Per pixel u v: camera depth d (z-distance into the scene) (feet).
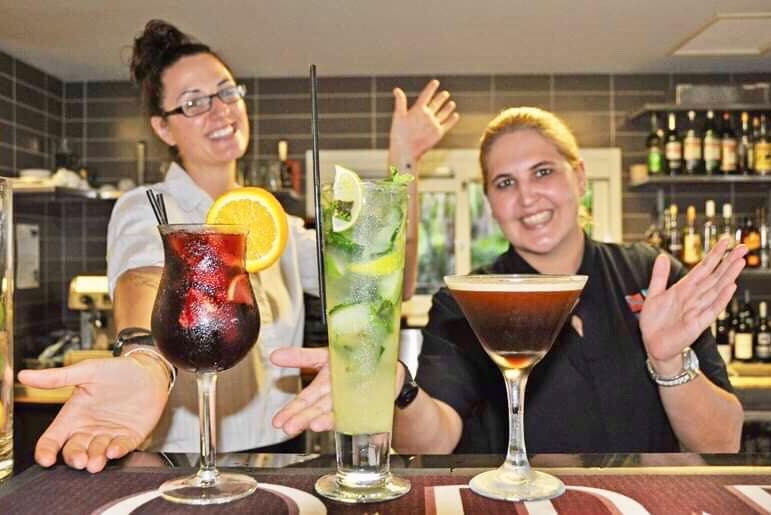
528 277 2.53
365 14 9.92
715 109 12.32
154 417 2.93
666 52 12.14
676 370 3.97
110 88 14.11
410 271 5.55
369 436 2.32
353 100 13.80
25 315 12.75
